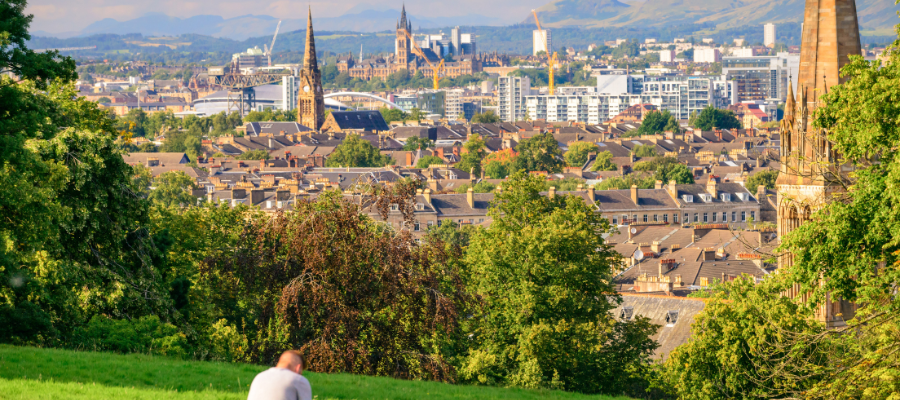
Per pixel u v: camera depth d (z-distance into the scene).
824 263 50.56
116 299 61.16
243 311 75.19
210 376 47.19
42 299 59.09
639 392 83.00
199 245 79.56
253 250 69.69
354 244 66.19
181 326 64.31
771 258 63.75
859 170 51.41
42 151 60.59
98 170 62.88
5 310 56.34
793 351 56.66
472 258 84.06
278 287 68.00
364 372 64.62
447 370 67.88
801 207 68.44
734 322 62.47
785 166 69.44
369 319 68.00
